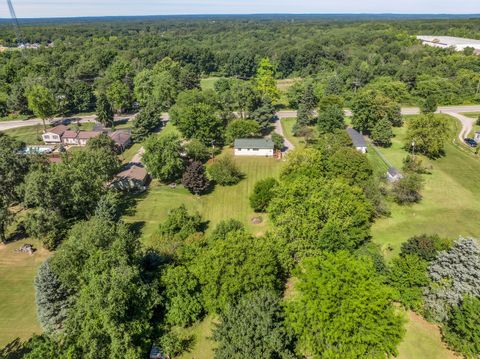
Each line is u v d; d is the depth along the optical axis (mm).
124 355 25922
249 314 26375
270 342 24469
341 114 81250
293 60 170375
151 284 31484
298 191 42719
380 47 174000
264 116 88125
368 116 81438
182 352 30641
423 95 112688
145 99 114188
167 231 46156
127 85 123625
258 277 31594
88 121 106125
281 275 36688
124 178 62906
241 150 76438
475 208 52281
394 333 24469
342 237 36844
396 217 50312
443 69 130375
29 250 46875
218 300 32000
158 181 66938
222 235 41656
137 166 70938
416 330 31203
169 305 32281
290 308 26969
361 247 37812
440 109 103938
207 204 58031
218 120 80562
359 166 52938
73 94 112500
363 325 24047
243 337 24688
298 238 37531
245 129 79875
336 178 51062
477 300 27625
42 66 138125
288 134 88375
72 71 143500
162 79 111750
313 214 39094
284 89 140375
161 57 170500
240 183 64688
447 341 29172
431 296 30875
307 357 27766
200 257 35781
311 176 52719
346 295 24906
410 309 33375
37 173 48594
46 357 25219
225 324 27172
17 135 94562
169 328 32375
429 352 29328
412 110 104312
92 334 25828
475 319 26516
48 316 32562
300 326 25578
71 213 53406
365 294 24594
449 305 29797
